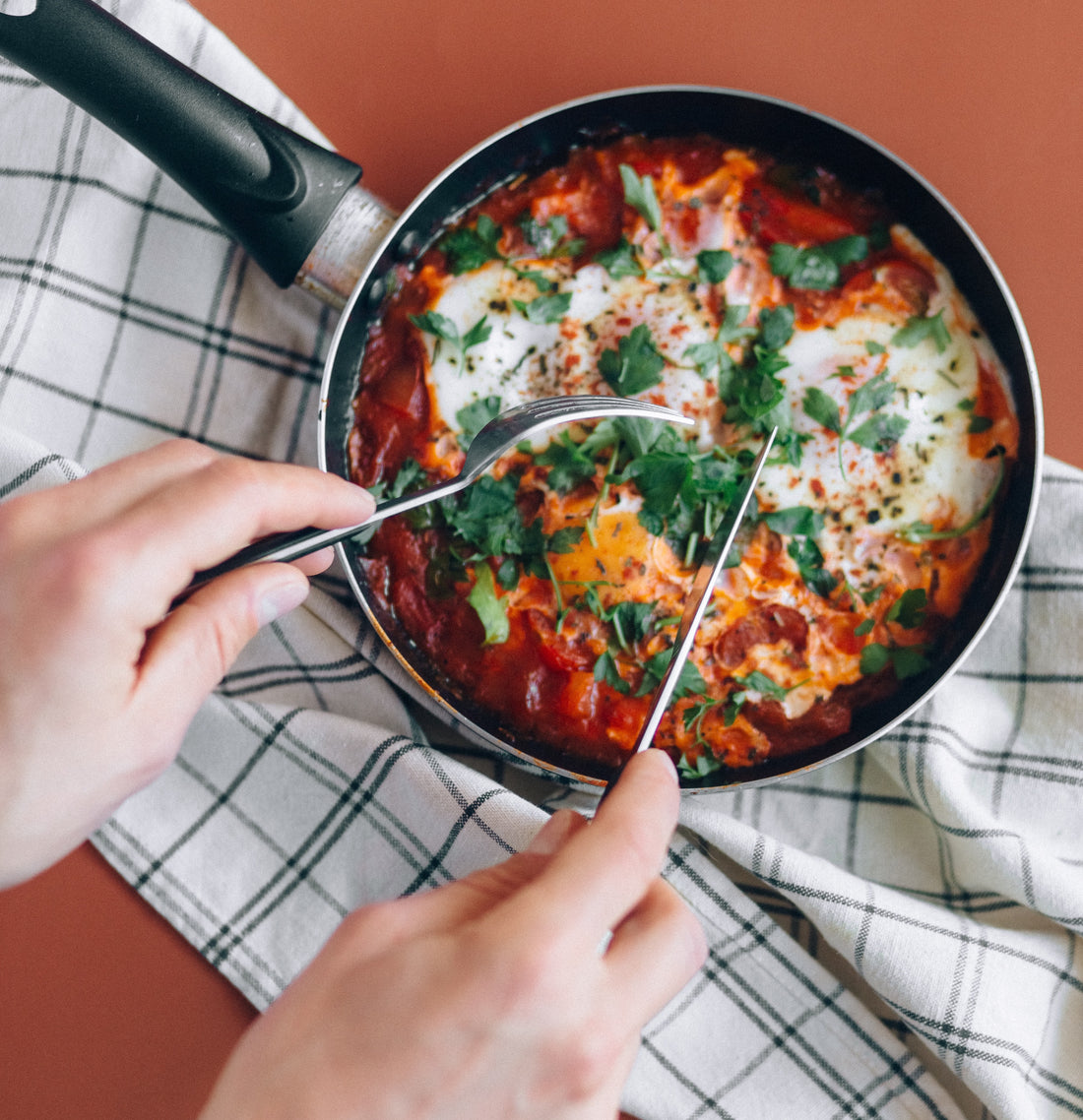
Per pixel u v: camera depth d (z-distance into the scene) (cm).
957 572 50
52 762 37
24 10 51
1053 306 56
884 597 50
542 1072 32
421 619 51
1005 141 56
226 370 56
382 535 51
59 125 55
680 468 48
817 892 51
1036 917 53
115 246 55
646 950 34
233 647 38
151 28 54
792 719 50
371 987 32
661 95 50
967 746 54
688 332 51
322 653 54
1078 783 53
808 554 50
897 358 50
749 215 52
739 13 57
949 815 52
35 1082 54
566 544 49
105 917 54
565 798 54
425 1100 32
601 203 52
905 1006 50
